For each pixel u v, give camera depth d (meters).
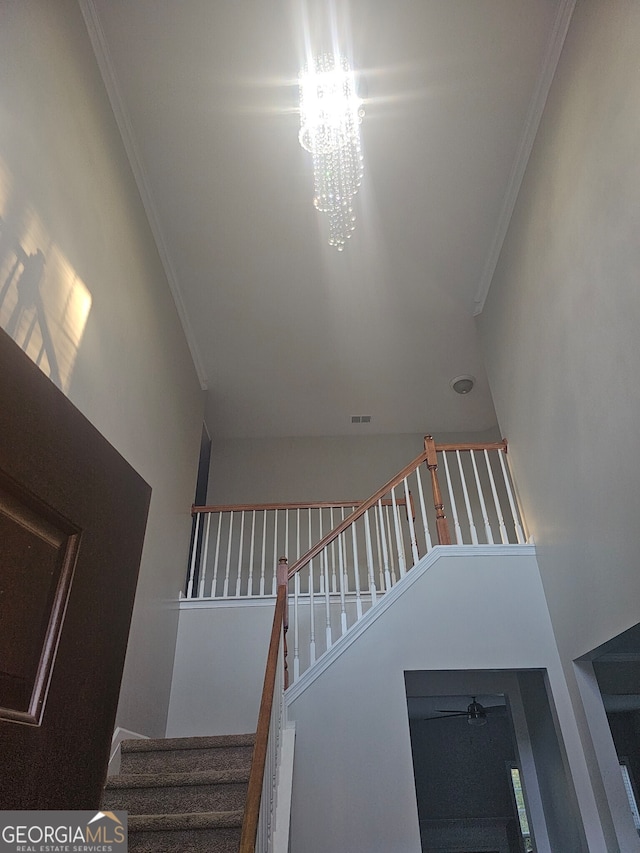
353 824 3.07
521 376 3.89
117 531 1.07
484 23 2.91
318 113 2.94
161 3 2.75
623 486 2.56
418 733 8.64
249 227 3.98
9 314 1.96
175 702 4.09
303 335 5.10
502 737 8.48
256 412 6.26
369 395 6.08
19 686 0.76
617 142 2.45
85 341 2.64
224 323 4.89
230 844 2.29
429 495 6.38
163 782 2.66
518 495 4.11
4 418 0.77
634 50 2.31
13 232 1.99
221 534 6.05
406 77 3.12
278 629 3.01
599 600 2.89
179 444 4.55
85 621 0.92
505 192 3.82
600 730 3.16
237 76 3.07
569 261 3.00
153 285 3.88
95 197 2.82
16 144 2.04
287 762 2.96
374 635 3.61
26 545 0.80
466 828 7.91
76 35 2.67
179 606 4.45
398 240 4.14
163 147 3.42
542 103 3.26
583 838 3.16
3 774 0.70
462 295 4.70
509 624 3.63
